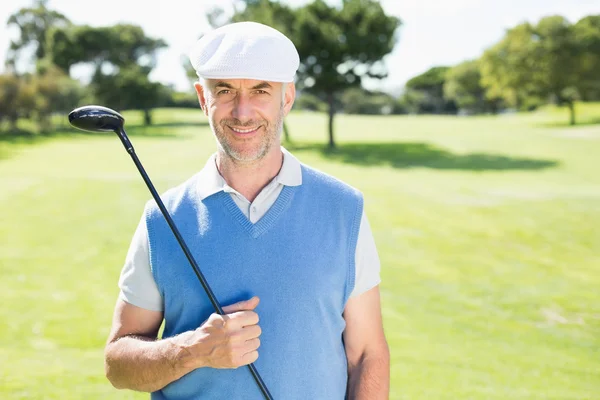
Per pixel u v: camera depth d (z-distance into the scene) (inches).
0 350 247.4
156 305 69.1
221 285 65.2
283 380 64.8
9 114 1678.2
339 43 1212.5
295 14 1254.3
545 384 222.7
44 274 385.4
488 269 416.5
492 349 270.2
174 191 69.9
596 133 1371.8
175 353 62.6
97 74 2308.1
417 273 403.5
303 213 67.1
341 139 1498.5
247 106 63.8
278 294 65.0
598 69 1793.8
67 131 1754.4
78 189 650.2
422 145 1332.4
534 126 1667.1
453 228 519.8
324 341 66.5
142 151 1195.3
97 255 434.9
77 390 199.0
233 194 66.9
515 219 546.6
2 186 663.8
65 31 2423.7
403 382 217.2
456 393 206.8
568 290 373.4
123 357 66.3
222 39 64.6
